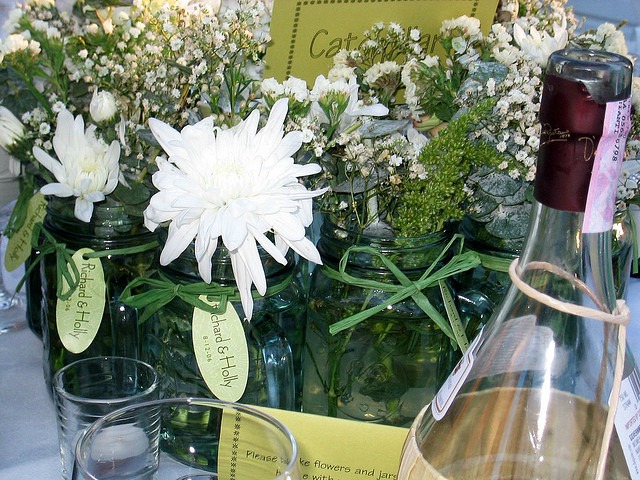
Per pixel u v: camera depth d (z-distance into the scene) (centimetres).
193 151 59
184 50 71
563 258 46
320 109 65
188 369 69
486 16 73
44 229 77
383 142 64
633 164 69
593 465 47
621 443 45
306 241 61
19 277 108
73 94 77
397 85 69
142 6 77
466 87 63
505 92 63
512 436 48
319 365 71
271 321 69
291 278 70
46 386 83
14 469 69
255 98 72
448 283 70
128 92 72
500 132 62
